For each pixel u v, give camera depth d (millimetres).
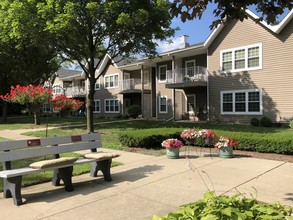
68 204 4312
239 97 19078
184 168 6539
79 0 13898
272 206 2531
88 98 16234
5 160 4707
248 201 2398
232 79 19391
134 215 3850
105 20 14383
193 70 22375
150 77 28906
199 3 3223
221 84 19969
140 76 30875
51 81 36969
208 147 9578
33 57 23328
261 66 17953
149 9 14586
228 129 15195
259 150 8516
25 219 3783
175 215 2240
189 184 5246
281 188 4941
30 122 26219
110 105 33219
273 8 3260
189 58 24000
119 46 16266
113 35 15398
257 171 6188
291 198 4391
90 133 6309
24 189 5137
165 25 15391
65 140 5777
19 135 15477
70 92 39031
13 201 4422
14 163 7305
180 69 22656
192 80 21891
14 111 45125
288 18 16312
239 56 19000
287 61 16812
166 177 5766
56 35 15023
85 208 4137
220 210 2104
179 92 24906
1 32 16641
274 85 17406
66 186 4961
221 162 7160
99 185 5301
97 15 13750
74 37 15102
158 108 26891
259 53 18016
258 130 14562
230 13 3328
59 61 29734
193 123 20047
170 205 4199
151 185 5223
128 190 4953
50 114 39000
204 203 2377
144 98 29766
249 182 5336
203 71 21297
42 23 14328
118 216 3824
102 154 5688
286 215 2467
